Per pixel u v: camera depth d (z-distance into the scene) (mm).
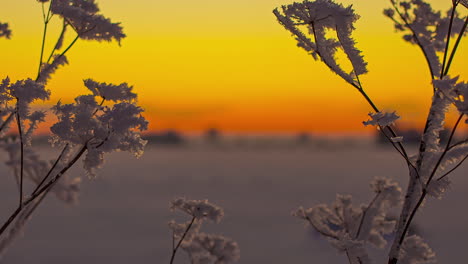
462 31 1784
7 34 1433
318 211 2111
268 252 13805
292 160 60250
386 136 1763
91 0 1634
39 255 13383
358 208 2139
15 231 1447
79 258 13375
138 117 1495
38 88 1462
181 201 1982
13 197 20750
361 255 1869
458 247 13703
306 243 14609
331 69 1851
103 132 1468
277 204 24109
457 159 1774
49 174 1493
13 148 1363
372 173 39406
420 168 1797
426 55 1848
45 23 1570
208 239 1949
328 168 47125
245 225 18266
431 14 1875
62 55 1585
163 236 16297
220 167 48531
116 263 12914
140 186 30672
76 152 1532
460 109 1448
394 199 2115
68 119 1474
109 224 18266
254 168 47406
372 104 1796
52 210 20516
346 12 1814
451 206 22031
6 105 1451
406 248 1824
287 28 1897
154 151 83688
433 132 1775
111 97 1533
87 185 29062
